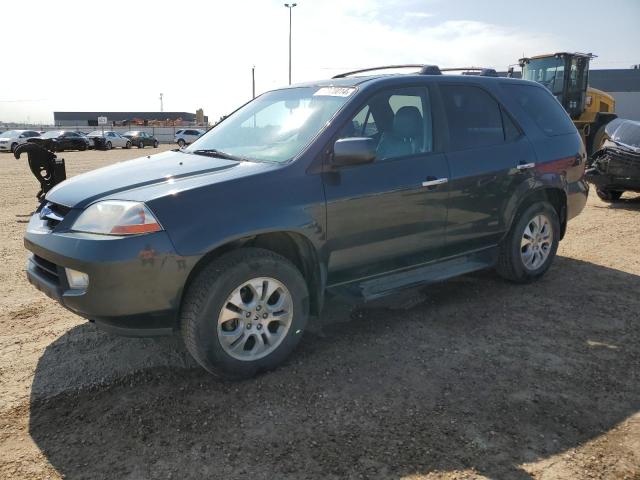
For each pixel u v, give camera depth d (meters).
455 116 4.47
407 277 4.23
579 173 5.48
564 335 4.08
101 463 2.62
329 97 4.03
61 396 3.20
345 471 2.55
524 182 4.84
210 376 3.44
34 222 3.55
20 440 2.79
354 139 3.45
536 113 5.23
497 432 2.86
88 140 39.22
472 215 4.49
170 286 3.05
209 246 3.09
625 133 9.49
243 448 2.72
